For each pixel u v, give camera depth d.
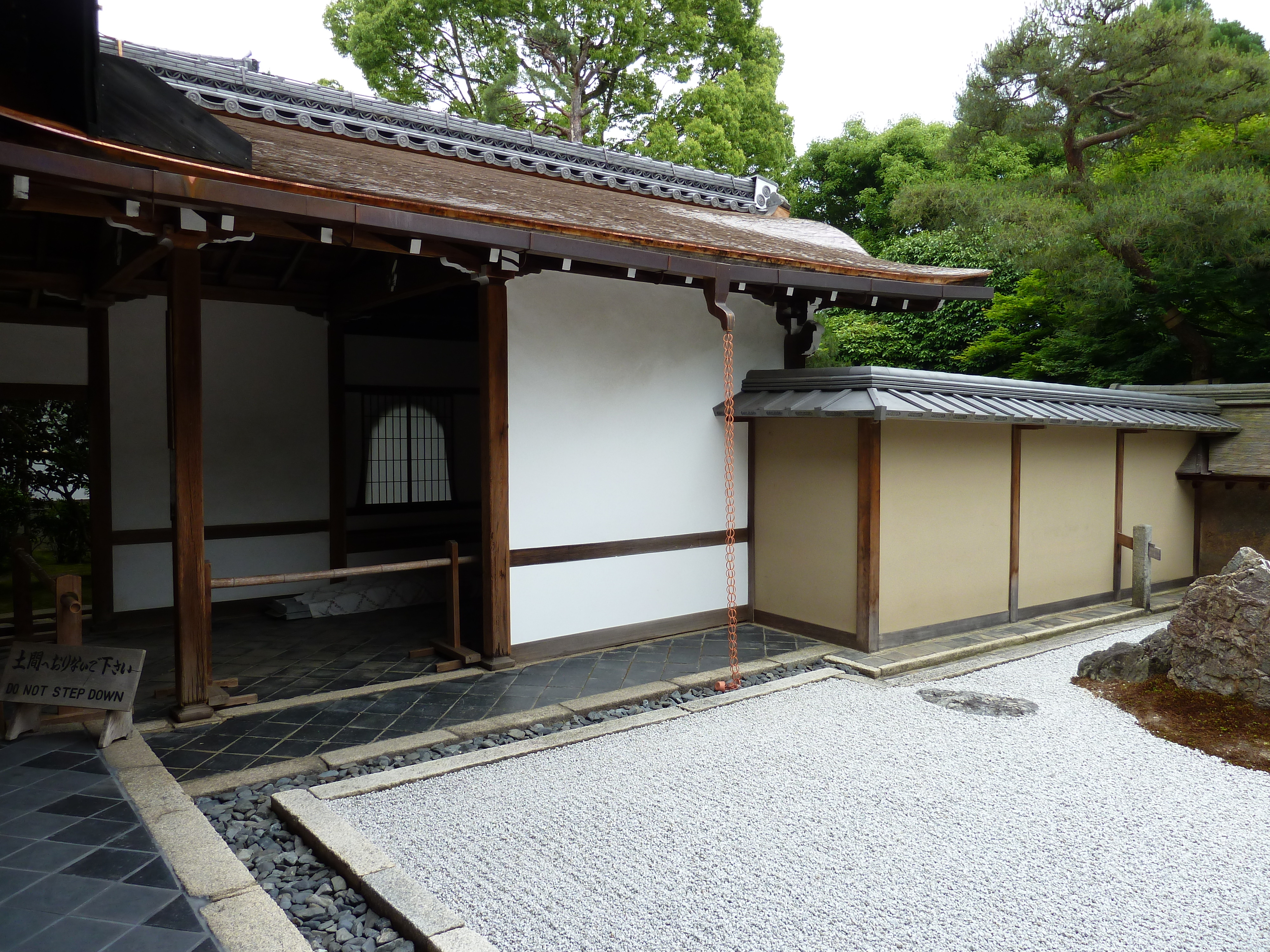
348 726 4.80
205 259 7.36
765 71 19.58
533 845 3.50
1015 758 4.48
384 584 8.44
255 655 6.44
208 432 7.92
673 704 5.38
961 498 7.07
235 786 3.98
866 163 23.23
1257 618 5.05
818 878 3.23
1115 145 15.53
